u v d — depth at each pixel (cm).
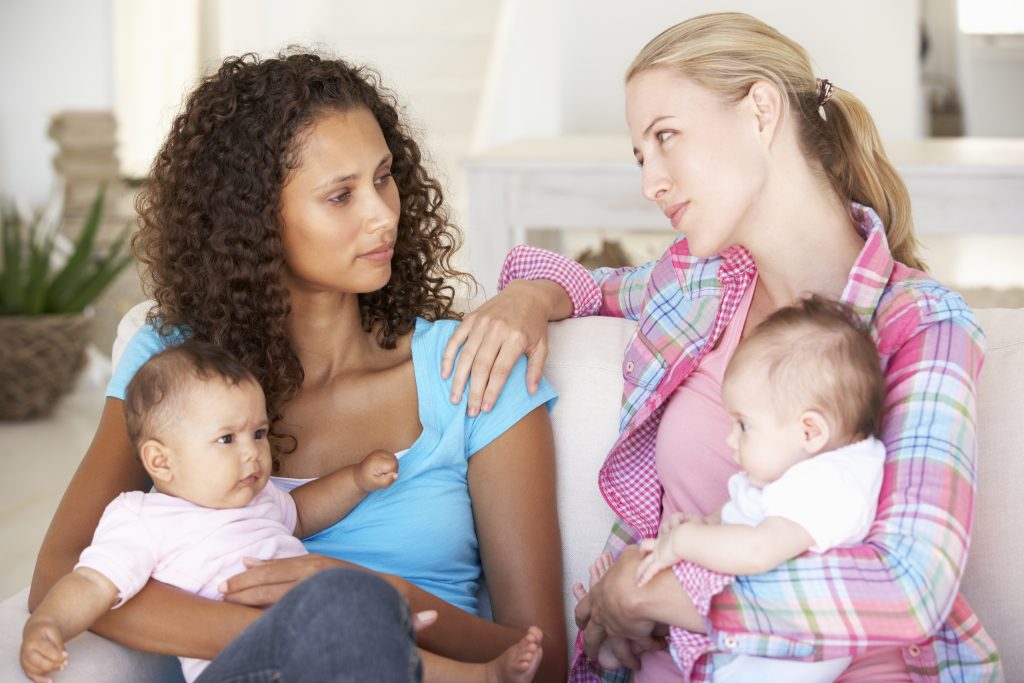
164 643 133
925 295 133
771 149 140
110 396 157
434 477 158
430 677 135
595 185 319
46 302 434
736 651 124
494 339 157
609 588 135
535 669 136
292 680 112
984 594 146
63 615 129
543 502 158
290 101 150
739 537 122
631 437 158
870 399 125
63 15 622
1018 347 152
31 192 625
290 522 151
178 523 138
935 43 648
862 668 130
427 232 175
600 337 171
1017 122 630
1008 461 147
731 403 130
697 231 142
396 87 575
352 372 163
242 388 142
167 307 163
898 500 121
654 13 420
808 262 142
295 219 151
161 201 161
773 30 142
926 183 296
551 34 466
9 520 335
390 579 140
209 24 651
